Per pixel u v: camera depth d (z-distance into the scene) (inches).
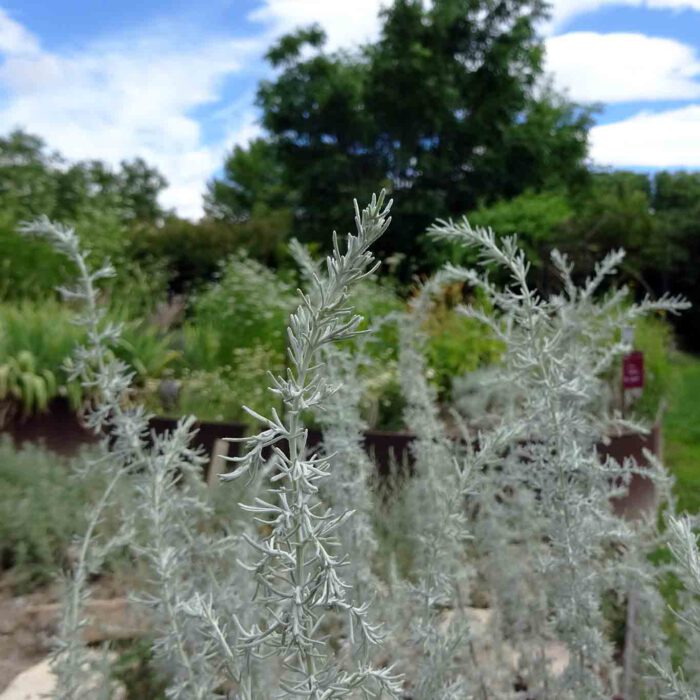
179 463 64.5
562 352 69.7
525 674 76.5
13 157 563.5
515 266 57.9
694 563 39.8
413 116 638.5
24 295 316.8
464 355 210.5
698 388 362.3
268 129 693.9
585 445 66.2
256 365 228.4
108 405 66.0
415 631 55.8
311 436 136.6
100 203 440.8
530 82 691.4
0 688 89.4
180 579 63.4
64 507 119.7
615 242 531.5
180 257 526.6
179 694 49.3
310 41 683.4
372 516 105.8
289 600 28.8
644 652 74.0
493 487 85.4
